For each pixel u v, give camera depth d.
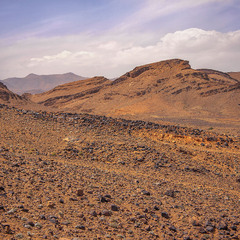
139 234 9.11
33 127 24.44
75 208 9.91
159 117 127.75
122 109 159.50
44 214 8.81
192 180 18.81
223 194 16.64
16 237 7.00
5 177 11.04
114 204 10.93
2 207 8.41
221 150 27.98
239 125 100.75
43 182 11.66
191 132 31.50
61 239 7.50
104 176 15.39
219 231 10.71
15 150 17.67
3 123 24.12
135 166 19.73
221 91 171.38
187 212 12.05
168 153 23.62
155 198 13.09
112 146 22.48
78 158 19.45
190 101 169.25
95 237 8.15
